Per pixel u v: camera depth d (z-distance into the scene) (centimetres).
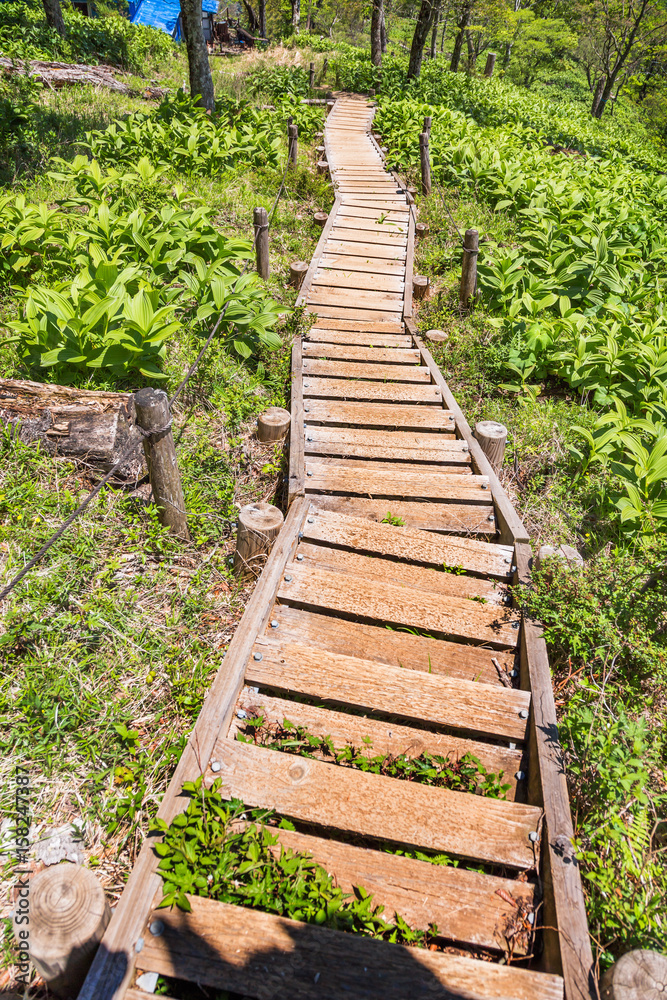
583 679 302
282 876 212
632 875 225
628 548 422
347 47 2595
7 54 1253
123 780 245
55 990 186
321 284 788
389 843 233
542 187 1030
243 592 345
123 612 310
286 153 1152
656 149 2205
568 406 593
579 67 3722
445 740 264
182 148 983
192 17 1158
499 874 229
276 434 461
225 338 563
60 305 462
